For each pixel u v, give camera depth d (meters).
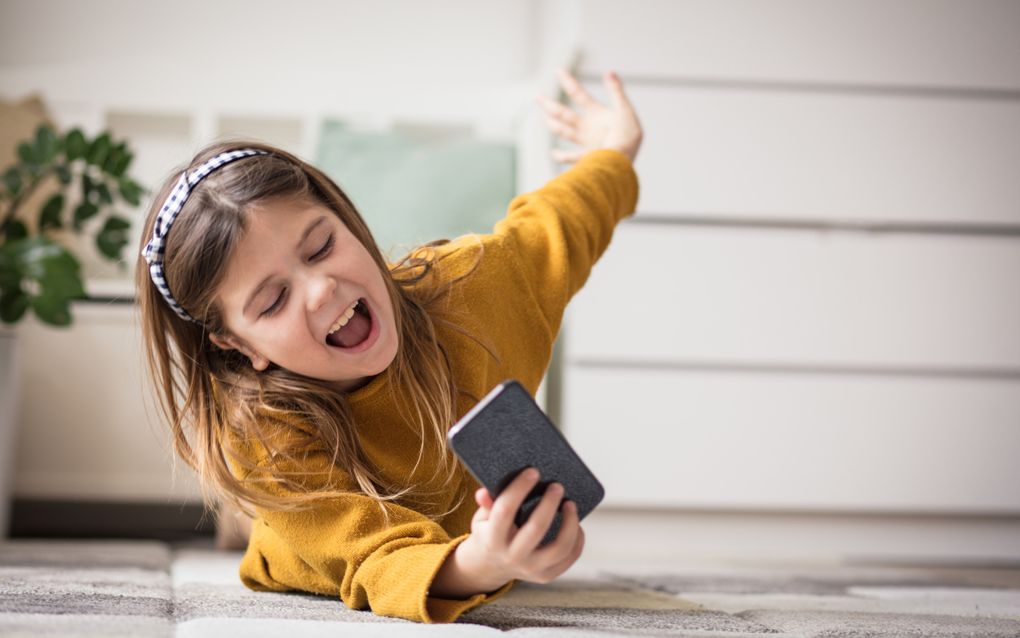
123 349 1.96
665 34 1.84
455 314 0.97
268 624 0.68
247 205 0.81
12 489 1.83
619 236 1.82
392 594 0.72
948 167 1.87
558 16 2.08
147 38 2.33
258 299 0.81
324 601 0.88
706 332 1.82
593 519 1.82
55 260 1.65
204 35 2.34
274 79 2.33
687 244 1.83
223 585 1.04
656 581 1.18
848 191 1.85
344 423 0.87
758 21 1.85
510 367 1.02
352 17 2.39
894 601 1.01
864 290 1.85
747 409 1.82
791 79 1.85
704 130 1.84
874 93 1.86
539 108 1.88
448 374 0.93
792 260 1.84
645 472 1.81
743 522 1.84
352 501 0.80
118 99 2.26
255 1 2.36
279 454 0.84
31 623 0.66
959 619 0.85
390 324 0.84
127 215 2.23
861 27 1.86
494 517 0.63
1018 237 1.87
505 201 2.06
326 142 2.13
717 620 0.80
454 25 2.41
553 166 1.85
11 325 1.92
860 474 1.83
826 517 1.85
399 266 1.01
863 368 1.84
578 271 1.13
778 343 1.83
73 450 1.94
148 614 0.74
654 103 1.83
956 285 1.86
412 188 2.06
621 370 1.81
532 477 0.63
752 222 1.85
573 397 1.81
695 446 1.81
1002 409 1.85
